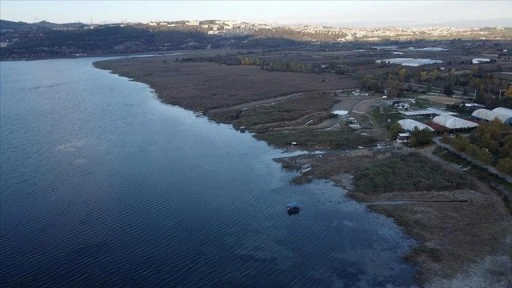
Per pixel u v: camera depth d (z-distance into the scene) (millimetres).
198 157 89812
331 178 76812
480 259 51312
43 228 60500
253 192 72000
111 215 64250
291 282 48438
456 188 69688
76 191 72688
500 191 67375
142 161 87500
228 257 53406
